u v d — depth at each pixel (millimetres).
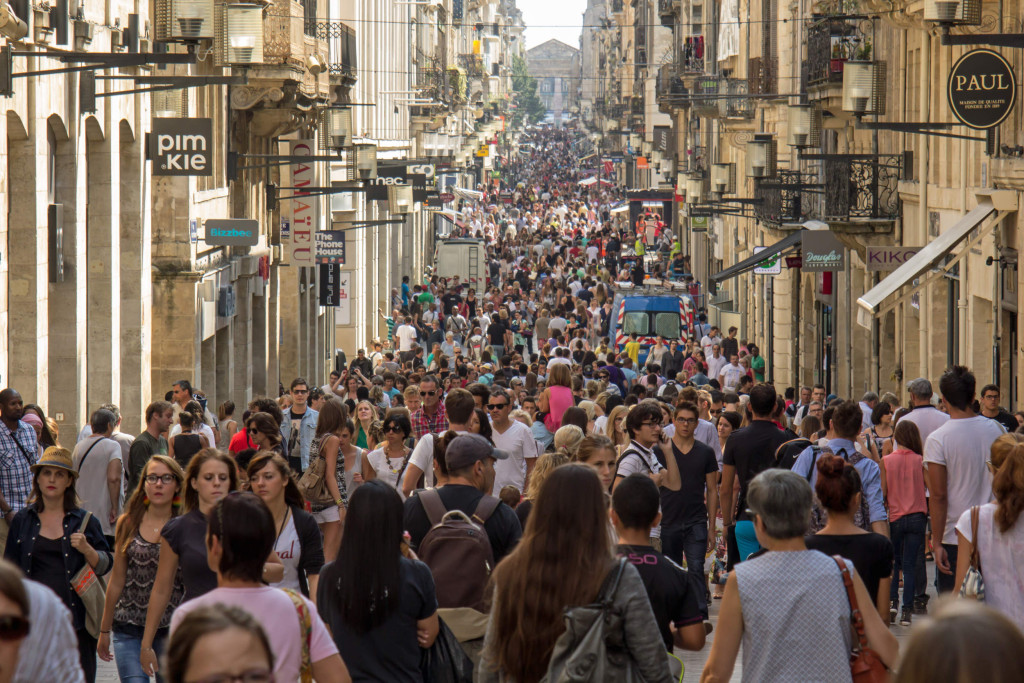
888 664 15672
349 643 17281
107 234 58656
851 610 15633
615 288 132875
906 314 74125
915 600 34688
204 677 9859
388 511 17344
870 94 53375
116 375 60312
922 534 33562
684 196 148500
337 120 82688
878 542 19484
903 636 32000
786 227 96438
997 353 58312
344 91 106312
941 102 67750
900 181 75812
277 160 78188
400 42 172375
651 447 30094
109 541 34031
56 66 49812
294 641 14953
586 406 44719
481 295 165875
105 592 24172
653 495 17172
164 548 20531
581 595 15672
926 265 56000
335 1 121688
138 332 63500
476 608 19828
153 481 22688
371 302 145750
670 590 16797
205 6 38750
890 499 33500
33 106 47438
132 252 63094
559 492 16031
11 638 10594
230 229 69125
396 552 17391
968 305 63031
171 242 68562
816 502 25344
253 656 9977
